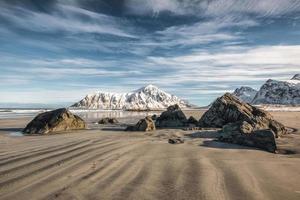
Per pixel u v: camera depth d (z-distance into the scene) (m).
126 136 15.66
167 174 7.09
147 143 12.59
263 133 11.57
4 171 7.28
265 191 5.91
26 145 11.76
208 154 9.96
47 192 5.75
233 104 21.58
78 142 12.71
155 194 5.65
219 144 12.48
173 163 8.34
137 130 19.16
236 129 13.71
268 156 9.80
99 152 10.03
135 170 7.46
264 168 7.87
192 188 6.01
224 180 6.61
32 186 6.11
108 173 7.14
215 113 21.98
